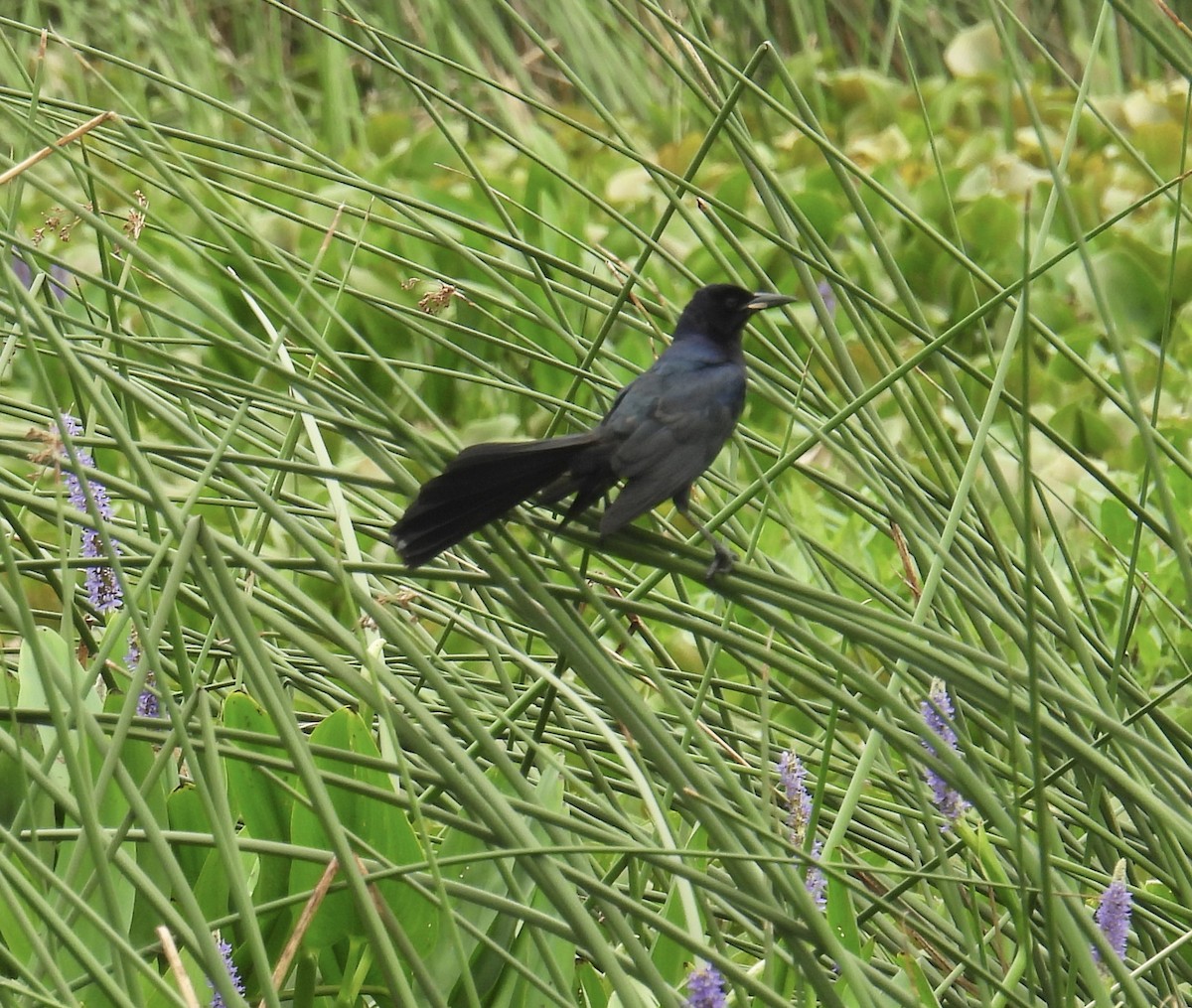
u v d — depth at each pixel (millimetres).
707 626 19484
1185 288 25000
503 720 19547
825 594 19516
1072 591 20531
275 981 19328
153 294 24094
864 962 19516
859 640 19484
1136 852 19609
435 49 31266
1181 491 20812
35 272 19703
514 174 31500
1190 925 19516
